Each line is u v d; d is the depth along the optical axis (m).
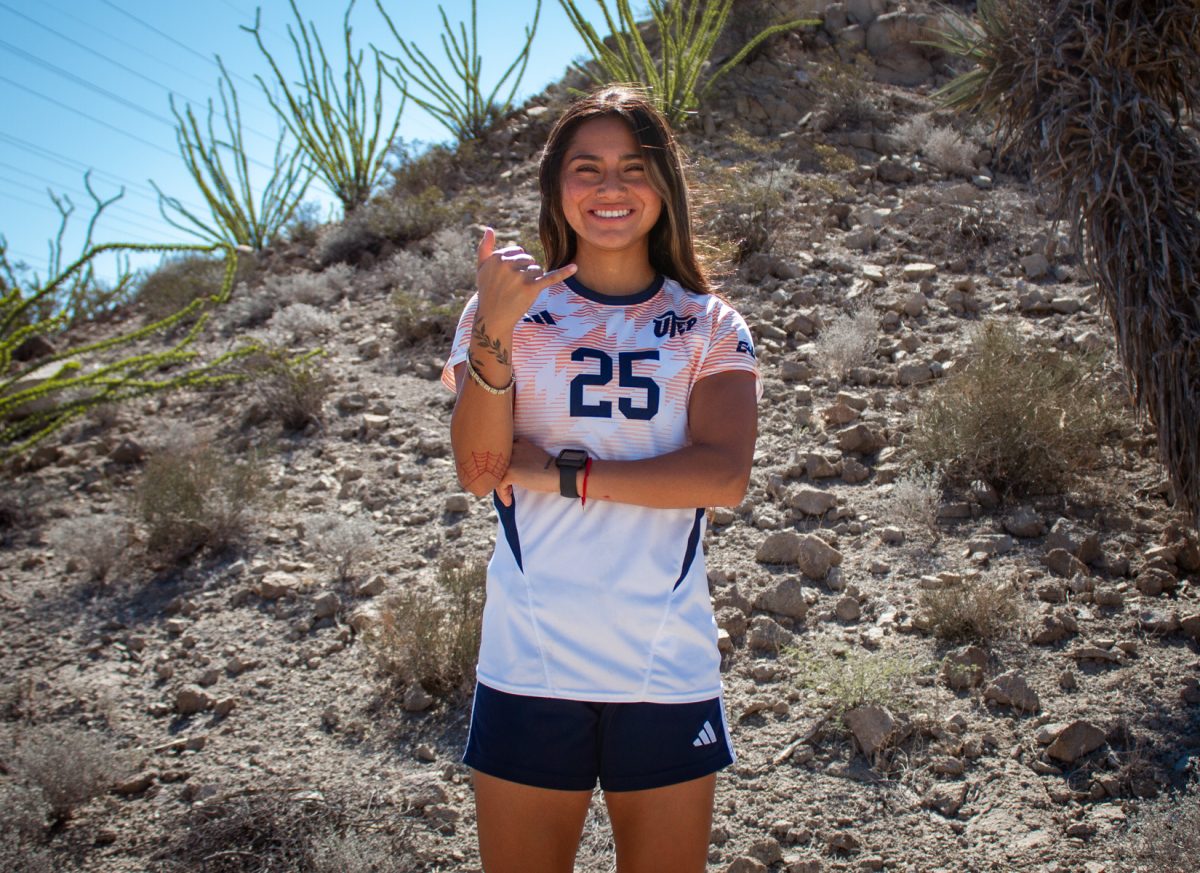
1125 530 4.96
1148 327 4.41
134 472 7.38
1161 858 3.13
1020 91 4.83
